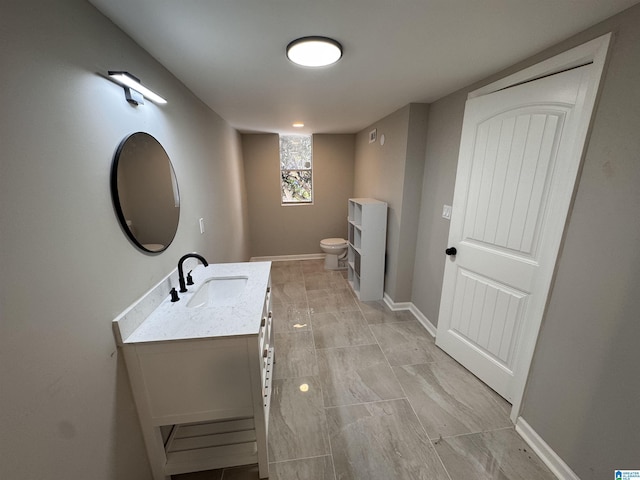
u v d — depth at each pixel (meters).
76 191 0.83
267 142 4.13
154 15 0.99
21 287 0.66
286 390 1.83
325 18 1.03
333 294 3.32
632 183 0.96
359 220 3.26
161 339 1.05
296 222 4.51
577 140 1.15
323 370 2.01
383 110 2.59
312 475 1.31
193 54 1.31
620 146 1.00
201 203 2.00
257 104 2.27
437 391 1.80
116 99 1.04
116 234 1.02
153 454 1.19
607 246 1.05
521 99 1.44
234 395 1.16
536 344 1.40
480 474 1.31
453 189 2.06
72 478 0.80
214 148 2.42
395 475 1.31
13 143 0.64
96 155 0.93
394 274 2.82
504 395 1.71
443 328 2.20
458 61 1.46
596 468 1.13
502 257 1.62
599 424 1.11
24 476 0.66
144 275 1.22
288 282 3.71
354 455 1.40
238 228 3.46
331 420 1.60
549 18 1.04
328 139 4.22
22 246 0.66
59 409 0.76
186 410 1.16
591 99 1.09
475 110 1.72
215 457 1.29
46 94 0.74
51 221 0.74
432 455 1.39
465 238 1.90
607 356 1.07
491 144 1.63
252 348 1.11
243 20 1.03
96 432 0.90
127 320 1.05
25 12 0.68
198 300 1.49
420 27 1.11
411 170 2.47
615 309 1.03
